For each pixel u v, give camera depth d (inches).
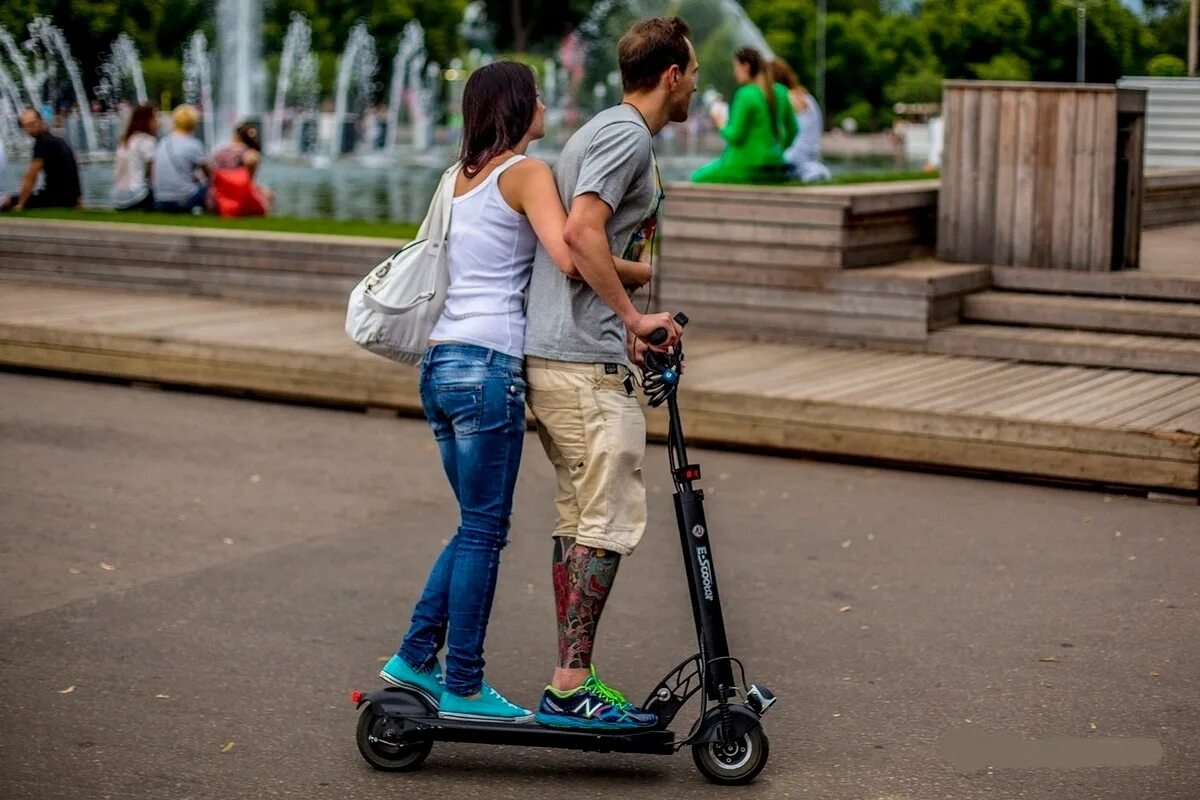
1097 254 424.2
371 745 178.2
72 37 1505.9
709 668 172.7
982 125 434.9
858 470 336.2
